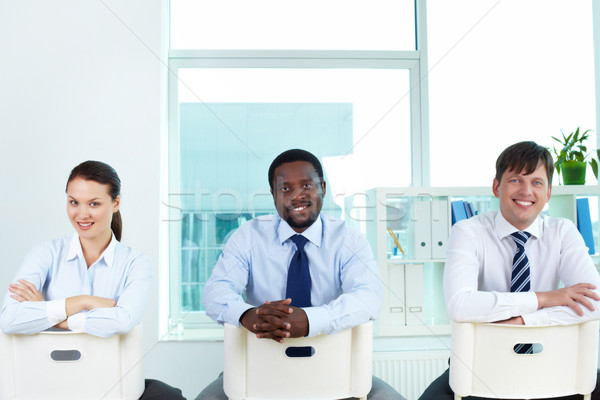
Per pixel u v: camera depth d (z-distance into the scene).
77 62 2.49
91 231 1.50
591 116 2.79
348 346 1.15
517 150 1.52
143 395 1.38
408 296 2.39
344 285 1.59
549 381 1.15
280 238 1.65
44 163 2.46
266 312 1.16
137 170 2.47
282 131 2.73
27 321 1.30
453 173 2.76
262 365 1.13
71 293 1.57
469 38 2.78
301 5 2.74
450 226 2.38
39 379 1.17
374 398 1.34
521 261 1.58
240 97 2.72
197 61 2.69
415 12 2.77
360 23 2.76
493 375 1.15
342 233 1.67
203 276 2.68
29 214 2.44
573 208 2.38
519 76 2.78
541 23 2.80
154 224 2.46
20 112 2.46
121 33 2.51
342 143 2.74
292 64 2.71
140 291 1.50
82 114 2.48
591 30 2.81
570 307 1.31
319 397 1.14
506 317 1.33
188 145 2.70
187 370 2.45
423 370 2.30
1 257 2.42
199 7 2.72
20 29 2.48
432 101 2.77
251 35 2.73
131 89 2.49
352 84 2.75
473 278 1.49
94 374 1.18
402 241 2.54
